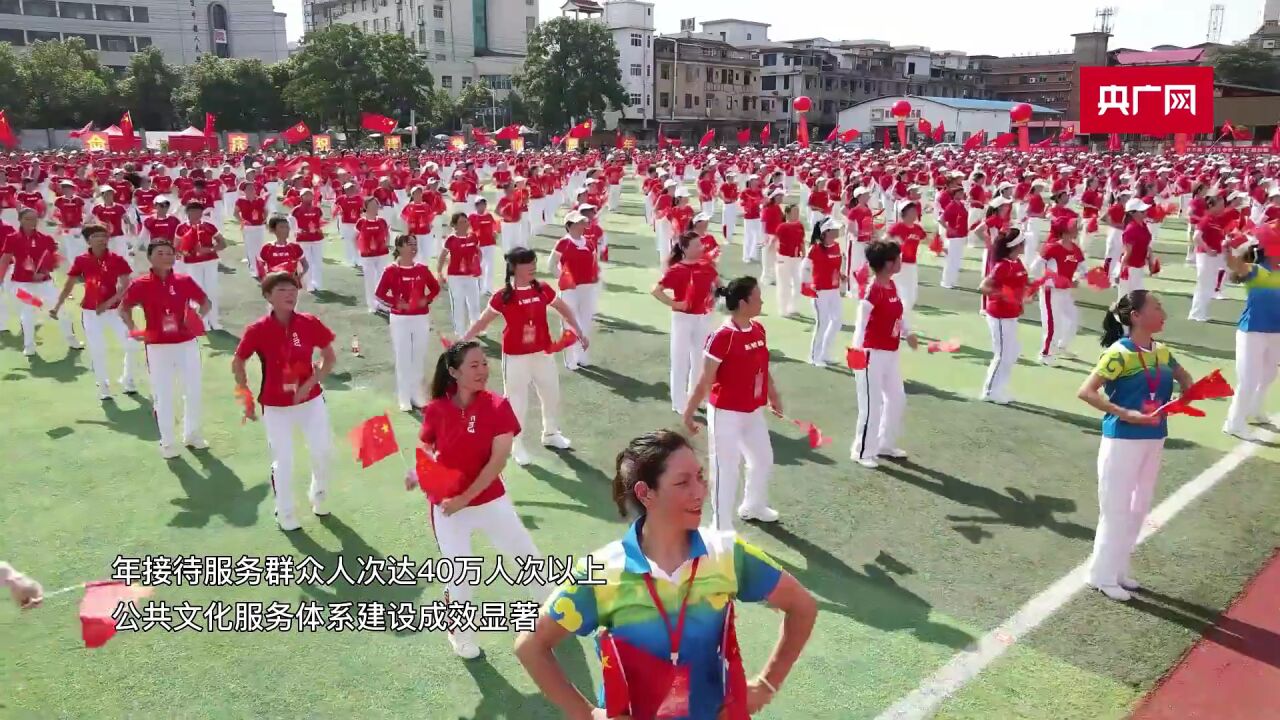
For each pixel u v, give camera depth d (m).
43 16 80.94
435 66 88.69
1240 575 5.62
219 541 6.12
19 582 3.64
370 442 4.68
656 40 78.25
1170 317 13.45
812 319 13.39
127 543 6.08
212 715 4.29
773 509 6.67
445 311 13.98
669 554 2.59
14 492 6.92
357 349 11.09
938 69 95.62
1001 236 8.98
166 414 7.59
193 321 7.59
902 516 6.54
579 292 10.52
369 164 34.12
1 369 10.44
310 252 15.11
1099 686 4.49
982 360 11.02
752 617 5.19
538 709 4.34
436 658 4.77
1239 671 4.62
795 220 13.32
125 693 4.46
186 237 12.07
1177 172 30.92
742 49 84.50
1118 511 5.26
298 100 59.91
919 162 39.03
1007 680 4.54
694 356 8.94
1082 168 34.72
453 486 4.48
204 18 88.62
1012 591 5.45
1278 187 19.19
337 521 6.45
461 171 24.56
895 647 4.84
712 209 25.84
